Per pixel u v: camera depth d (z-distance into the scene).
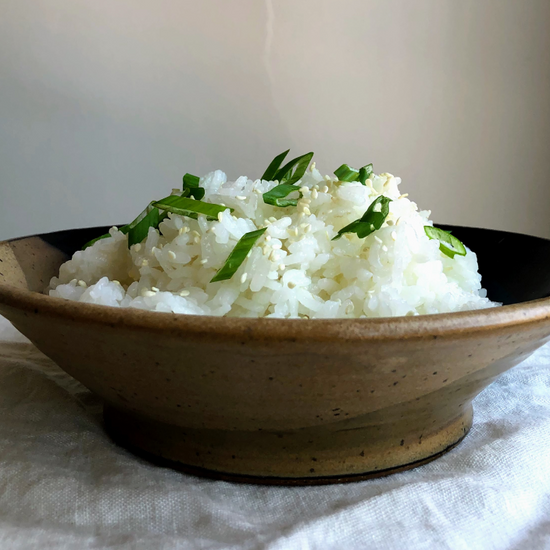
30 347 0.30
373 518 0.18
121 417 0.22
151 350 0.16
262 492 0.19
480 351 0.17
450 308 0.22
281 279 0.21
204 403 0.18
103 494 0.19
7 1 0.51
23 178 0.54
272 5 0.52
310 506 0.19
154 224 0.24
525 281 0.27
